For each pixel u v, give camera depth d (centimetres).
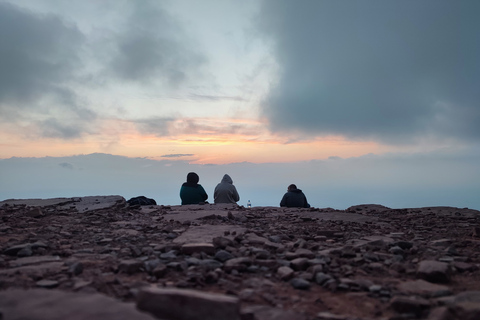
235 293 298
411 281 349
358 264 408
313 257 415
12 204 933
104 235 548
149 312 219
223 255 404
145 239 528
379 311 273
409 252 475
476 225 734
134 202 1061
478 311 243
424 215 899
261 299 291
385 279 355
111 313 208
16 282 305
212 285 321
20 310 212
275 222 753
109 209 851
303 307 277
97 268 363
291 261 383
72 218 716
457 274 380
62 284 305
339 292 315
